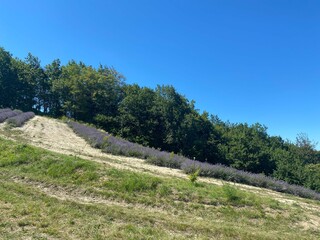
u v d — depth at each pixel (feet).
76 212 24.04
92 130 100.42
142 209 29.53
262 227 29.66
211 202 33.60
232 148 140.15
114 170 38.09
